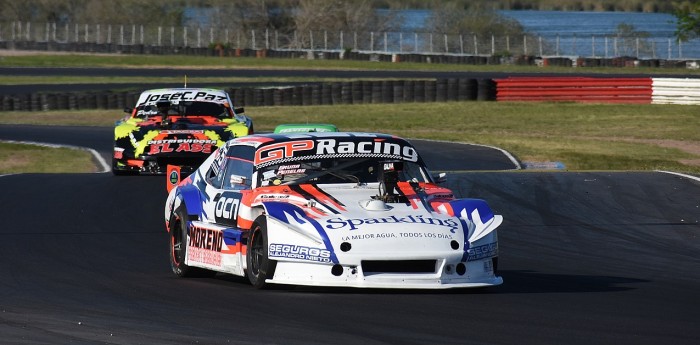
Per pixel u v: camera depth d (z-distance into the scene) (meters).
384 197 28.19
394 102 131.88
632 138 97.06
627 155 82.62
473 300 25.94
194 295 26.95
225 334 21.52
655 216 46.66
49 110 130.75
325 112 122.94
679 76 172.50
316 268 25.83
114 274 31.53
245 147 31.11
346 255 25.56
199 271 31.31
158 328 22.25
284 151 30.06
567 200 51.00
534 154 82.81
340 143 30.52
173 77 180.88
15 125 114.31
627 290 28.30
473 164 74.62
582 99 127.69
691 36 174.75
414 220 26.81
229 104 66.50
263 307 24.75
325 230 26.00
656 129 103.12
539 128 106.31
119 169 61.22
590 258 35.78
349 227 26.17
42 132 105.44
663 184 56.09
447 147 87.38
